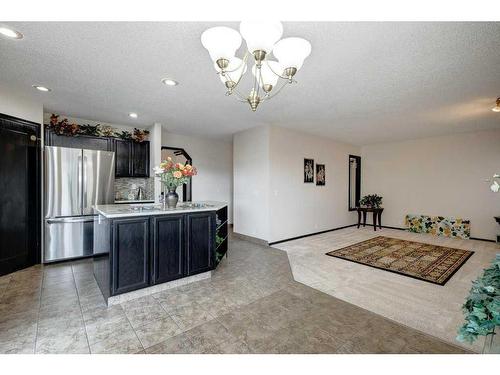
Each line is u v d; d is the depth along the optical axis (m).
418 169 6.27
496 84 2.78
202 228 3.02
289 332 1.96
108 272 2.35
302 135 5.48
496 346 1.18
